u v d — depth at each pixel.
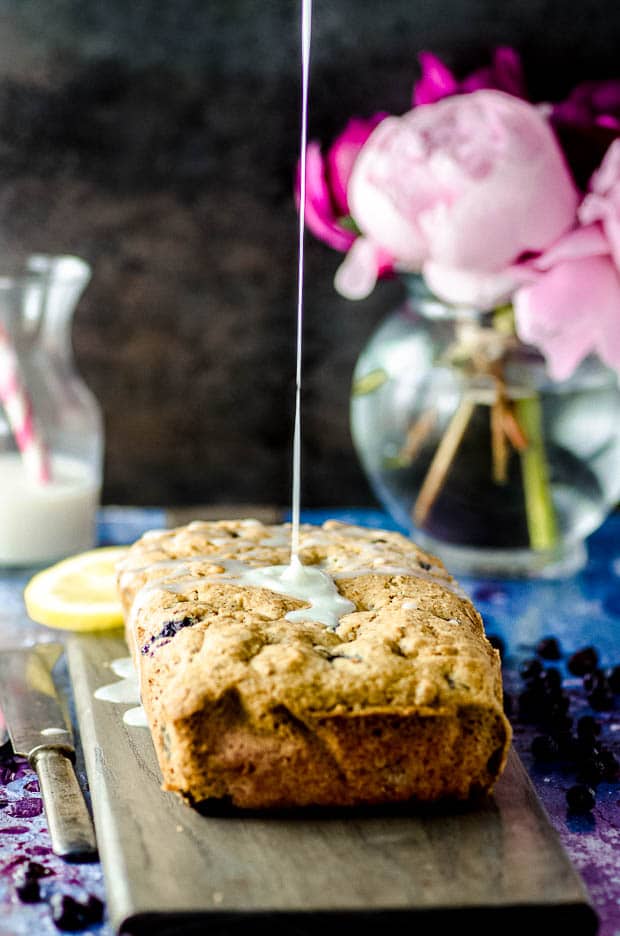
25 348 1.00
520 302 0.91
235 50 1.18
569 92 1.18
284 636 0.73
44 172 1.19
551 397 0.94
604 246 0.90
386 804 0.72
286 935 0.67
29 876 0.71
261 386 1.25
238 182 1.20
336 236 0.96
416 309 0.97
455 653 0.73
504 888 0.68
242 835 0.71
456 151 0.88
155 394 1.24
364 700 0.71
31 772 0.78
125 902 0.67
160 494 1.26
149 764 0.75
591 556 1.03
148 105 1.18
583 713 0.84
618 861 0.73
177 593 0.77
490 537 0.98
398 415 0.97
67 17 1.16
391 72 1.18
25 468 1.01
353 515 1.10
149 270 1.22
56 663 0.87
